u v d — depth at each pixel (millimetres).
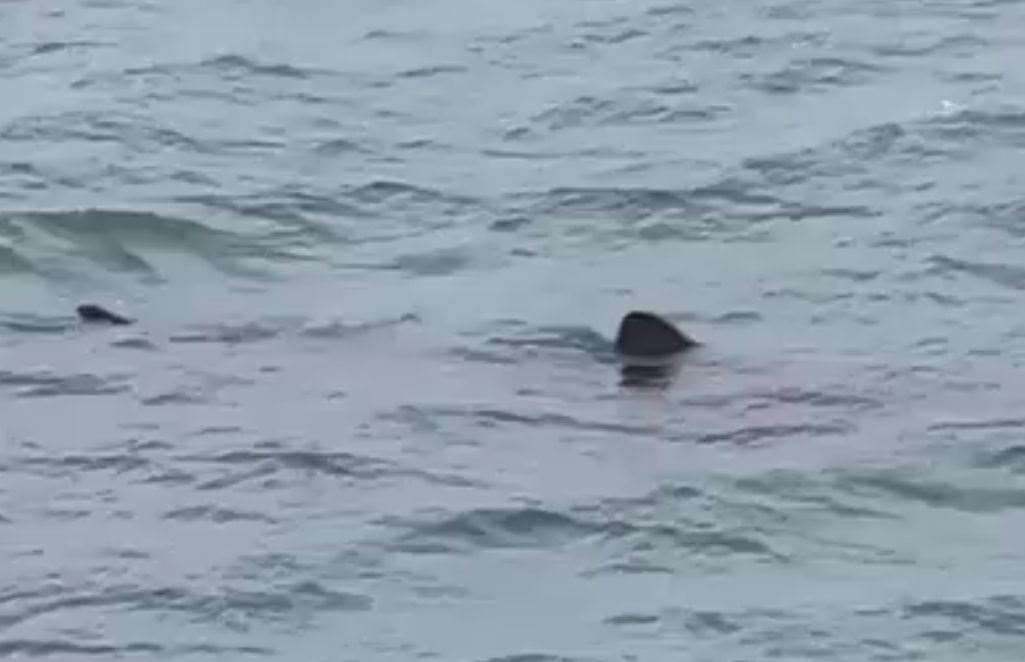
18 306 69438
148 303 70062
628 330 66000
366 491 58531
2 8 98562
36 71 90625
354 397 63281
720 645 52750
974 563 55812
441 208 77188
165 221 75188
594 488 58594
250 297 70438
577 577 55250
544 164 80938
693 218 76125
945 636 53062
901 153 81000
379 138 83625
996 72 88750
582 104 86562
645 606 54125
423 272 72438
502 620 53656
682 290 70750
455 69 90625
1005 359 65562
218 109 86375
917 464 59594
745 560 55938
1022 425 61469
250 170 80250
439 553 56062
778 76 88875
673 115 85375
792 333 67500
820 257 72875
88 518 57469
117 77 89688
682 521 57281
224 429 61500
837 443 60656
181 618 53531
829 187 78375
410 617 53688
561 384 64062
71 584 54719
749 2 97000
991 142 81875
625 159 81125
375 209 77125
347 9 98375
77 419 62062
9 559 55688
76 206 76250
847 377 64312
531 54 92062
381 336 67312
